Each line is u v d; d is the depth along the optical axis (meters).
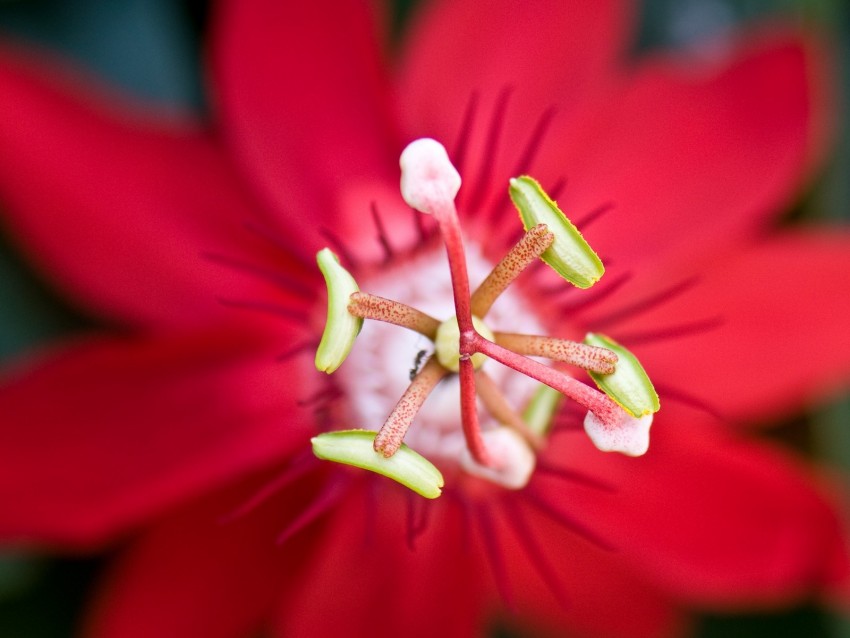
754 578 0.18
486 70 0.20
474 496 0.19
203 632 0.18
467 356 0.17
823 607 0.21
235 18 0.18
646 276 0.20
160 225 0.19
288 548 0.19
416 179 0.17
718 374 0.20
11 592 0.20
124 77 0.20
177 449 0.18
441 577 0.19
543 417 0.18
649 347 0.20
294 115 0.19
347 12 0.18
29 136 0.18
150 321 0.19
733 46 0.21
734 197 0.20
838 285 0.19
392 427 0.16
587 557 0.19
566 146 0.20
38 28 0.20
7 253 0.20
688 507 0.19
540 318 0.20
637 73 0.20
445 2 0.20
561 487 0.19
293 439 0.19
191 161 0.19
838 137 0.21
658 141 0.20
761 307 0.20
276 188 0.19
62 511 0.17
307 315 0.19
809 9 0.21
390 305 0.17
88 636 0.18
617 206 0.20
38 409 0.17
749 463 0.19
